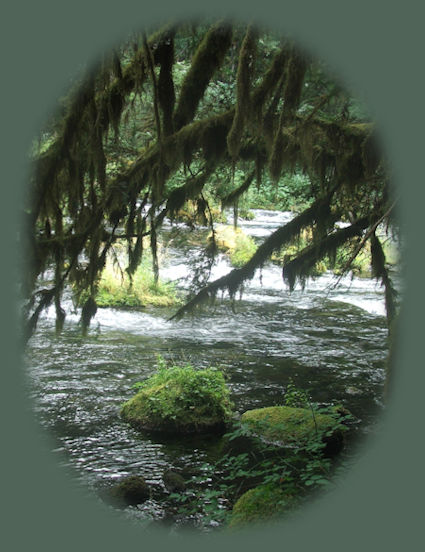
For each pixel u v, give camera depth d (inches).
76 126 165.3
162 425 240.2
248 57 151.0
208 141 179.6
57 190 179.9
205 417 244.7
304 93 187.6
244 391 295.0
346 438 229.8
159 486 193.2
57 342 374.0
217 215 571.2
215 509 174.9
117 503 179.6
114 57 162.9
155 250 209.5
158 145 181.9
